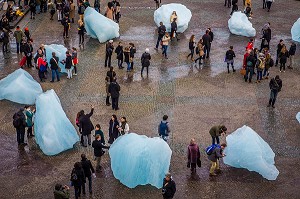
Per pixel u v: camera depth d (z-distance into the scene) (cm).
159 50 3225
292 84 2819
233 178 2052
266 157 2100
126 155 1984
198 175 2062
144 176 1978
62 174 2070
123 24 3650
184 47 3269
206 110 2547
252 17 3812
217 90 2744
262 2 4166
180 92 2717
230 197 1945
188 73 2927
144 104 2591
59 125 2216
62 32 3516
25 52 2948
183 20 3441
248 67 2781
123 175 1984
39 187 1998
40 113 2212
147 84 2795
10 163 2136
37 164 2130
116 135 2172
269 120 2464
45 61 2820
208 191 1975
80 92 2706
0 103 2600
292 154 2206
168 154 2003
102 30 3300
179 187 1994
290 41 3391
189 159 2034
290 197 1948
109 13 3550
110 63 2981
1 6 3925
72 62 2825
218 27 3609
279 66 3033
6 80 2684
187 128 2391
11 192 1972
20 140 2248
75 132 2256
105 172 2077
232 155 2102
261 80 2844
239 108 2570
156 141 2002
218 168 2069
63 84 2792
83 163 1881
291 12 3941
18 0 4059
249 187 2002
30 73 2928
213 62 3069
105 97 2658
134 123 2420
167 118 2236
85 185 1997
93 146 2014
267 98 2666
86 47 3269
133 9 3969
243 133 2133
